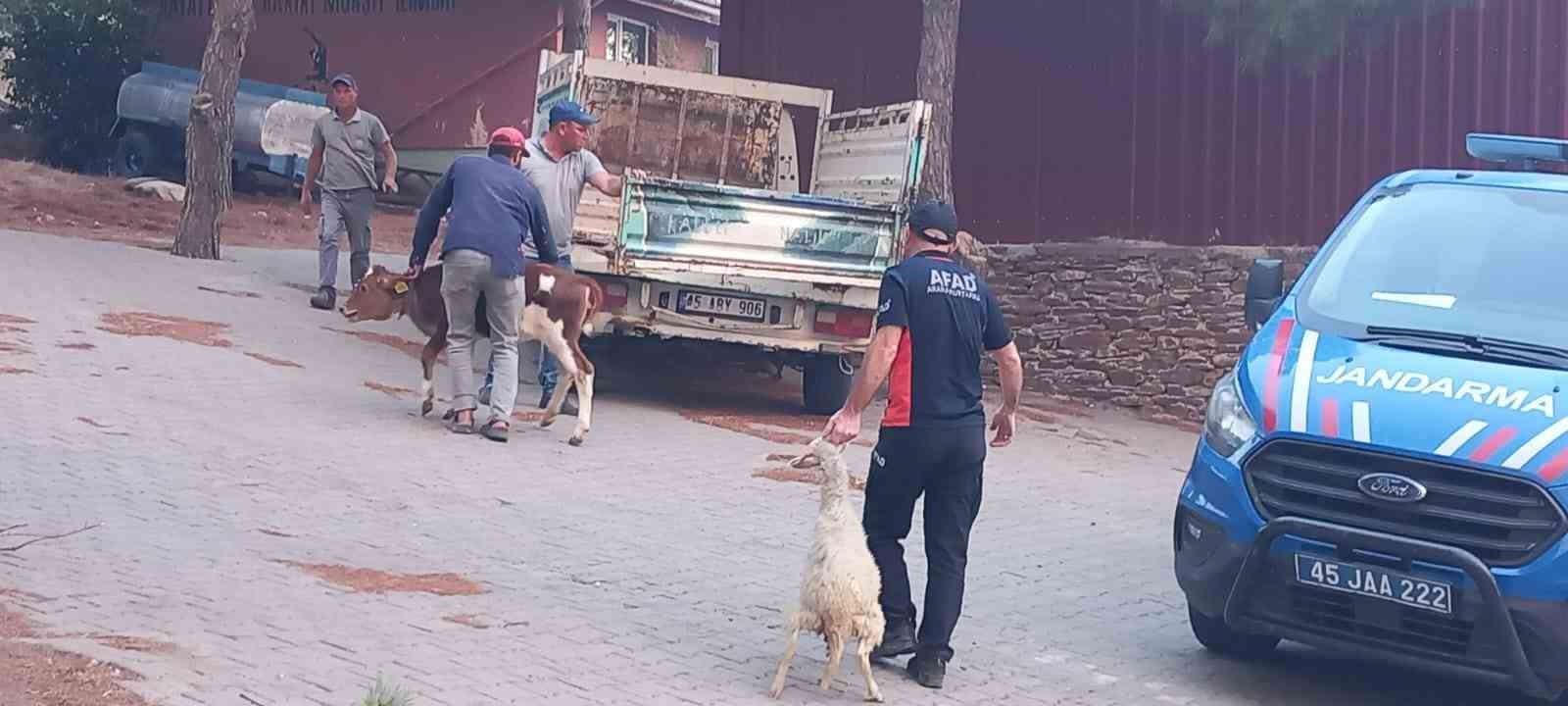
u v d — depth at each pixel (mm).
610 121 14055
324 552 7586
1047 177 17250
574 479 9703
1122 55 16828
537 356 13828
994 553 9039
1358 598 6098
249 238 19922
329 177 14672
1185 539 6727
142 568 6988
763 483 10094
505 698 5738
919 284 6402
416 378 12352
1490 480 5934
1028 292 16781
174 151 25234
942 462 6398
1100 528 10023
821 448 6199
